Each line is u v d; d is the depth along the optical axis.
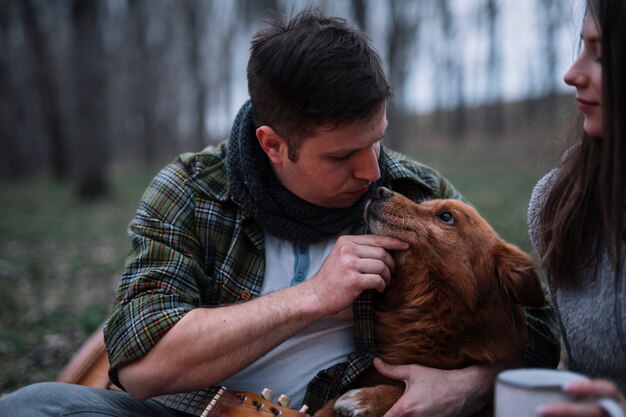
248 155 2.38
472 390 2.27
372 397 2.22
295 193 2.41
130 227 2.49
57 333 5.45
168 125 44.66
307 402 2.33
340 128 2.16
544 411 1.29
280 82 2.17
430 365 2.44
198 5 30.11
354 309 2.44
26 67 31.20
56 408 1.98
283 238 2.45
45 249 10.92
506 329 2.48
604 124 1.78
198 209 2.47
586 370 2.12
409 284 2.56
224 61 35.19
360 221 2.64
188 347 2.06
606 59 1.75
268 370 2.38
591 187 1.99
